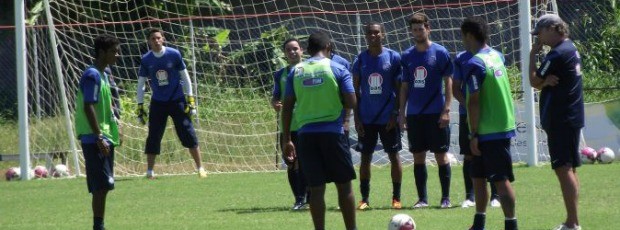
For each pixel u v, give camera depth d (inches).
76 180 1724.9
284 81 1228.5
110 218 1217.4
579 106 975.6
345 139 939.3
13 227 1167.6
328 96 928.3
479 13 2413.9
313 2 2546.8
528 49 1673.2
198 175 1726.1
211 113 1974.7
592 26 2364.7
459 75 1043.3
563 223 1005.2
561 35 976.3
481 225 987.3
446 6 2139.5
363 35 2116.1
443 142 1225.4
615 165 1681.8
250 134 1952.5
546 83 970.7
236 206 1318.9
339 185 945.5
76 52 2070.6
